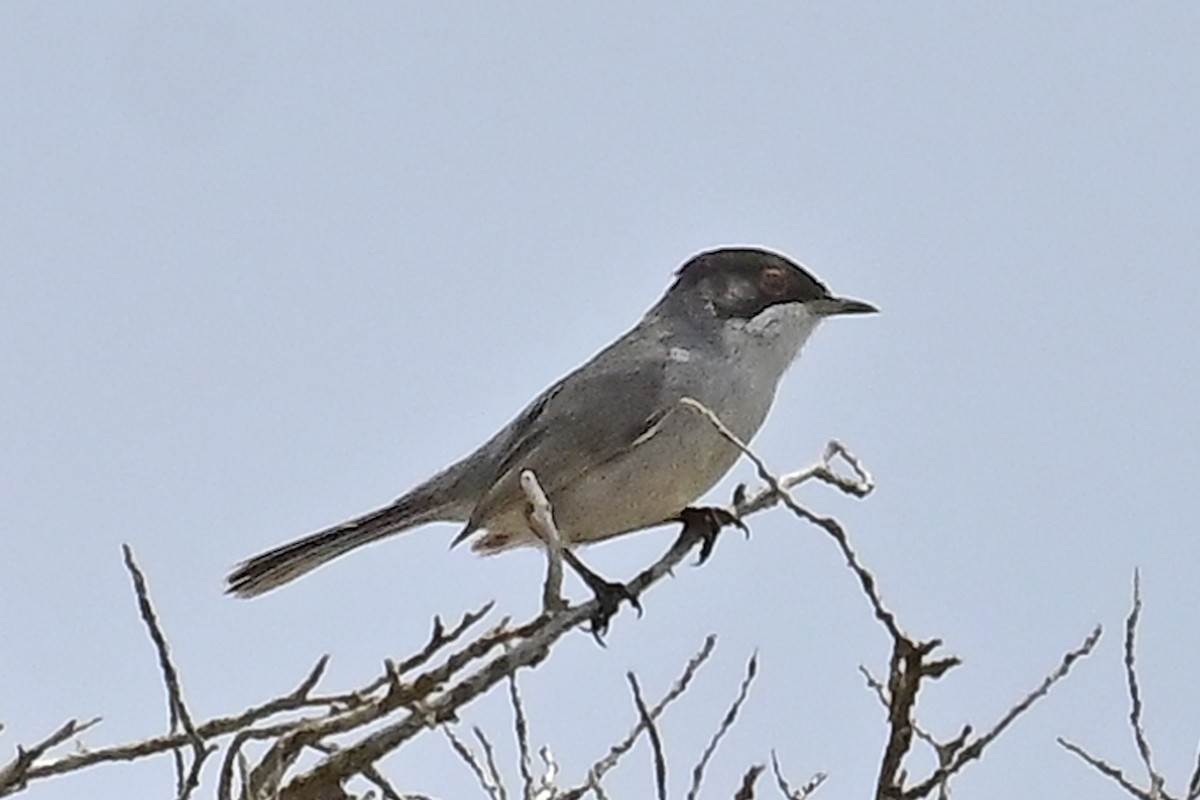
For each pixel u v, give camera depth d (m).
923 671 7.90
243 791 8.06
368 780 8.86
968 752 8.16
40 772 7.89
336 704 8.37
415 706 8.43
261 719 8.18
